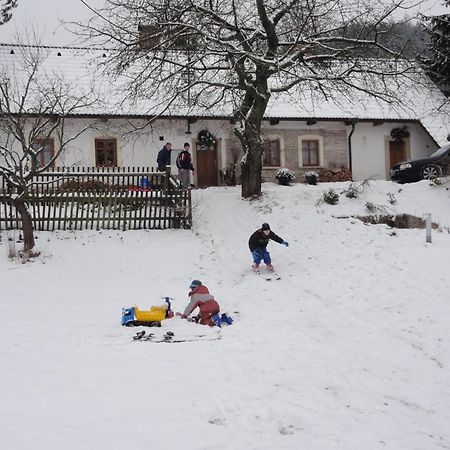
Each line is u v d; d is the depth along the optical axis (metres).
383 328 9.25
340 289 11.48
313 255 13.88
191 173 26.34
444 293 10.45
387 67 18.22
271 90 17.98
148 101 25.03
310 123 27.45
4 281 12.67
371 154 28.52
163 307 10.15
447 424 6.20
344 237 14.73
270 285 12.41
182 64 17.23
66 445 5.32
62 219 16.45
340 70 18.48
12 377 7.17
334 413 6.46
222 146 26.55
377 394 6.98
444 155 22.64
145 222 17.08
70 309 10.91
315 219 16.19
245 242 15.60
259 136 18.55
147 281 13.24
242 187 18.88
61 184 16.80
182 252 15.33
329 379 7.43
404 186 18.44
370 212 16.56
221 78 19.14
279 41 18.50
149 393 6.81
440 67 22.75
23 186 14.29
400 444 5.73
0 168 14.55
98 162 24.86
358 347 8.57
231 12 17.09
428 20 22.77
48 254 14.61
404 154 29.14
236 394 6.90
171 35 16.81
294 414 6.38
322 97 22.78
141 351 8.47
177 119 25.06
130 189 16.94
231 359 8.20
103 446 5.34
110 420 5.97
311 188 19.34
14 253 14.25
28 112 19.09
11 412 6.06
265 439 5.77
